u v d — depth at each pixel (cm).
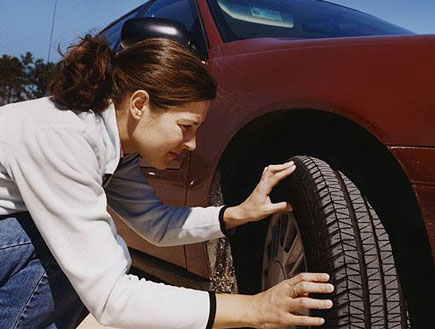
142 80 118
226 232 151
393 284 128
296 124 167
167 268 211
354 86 135
